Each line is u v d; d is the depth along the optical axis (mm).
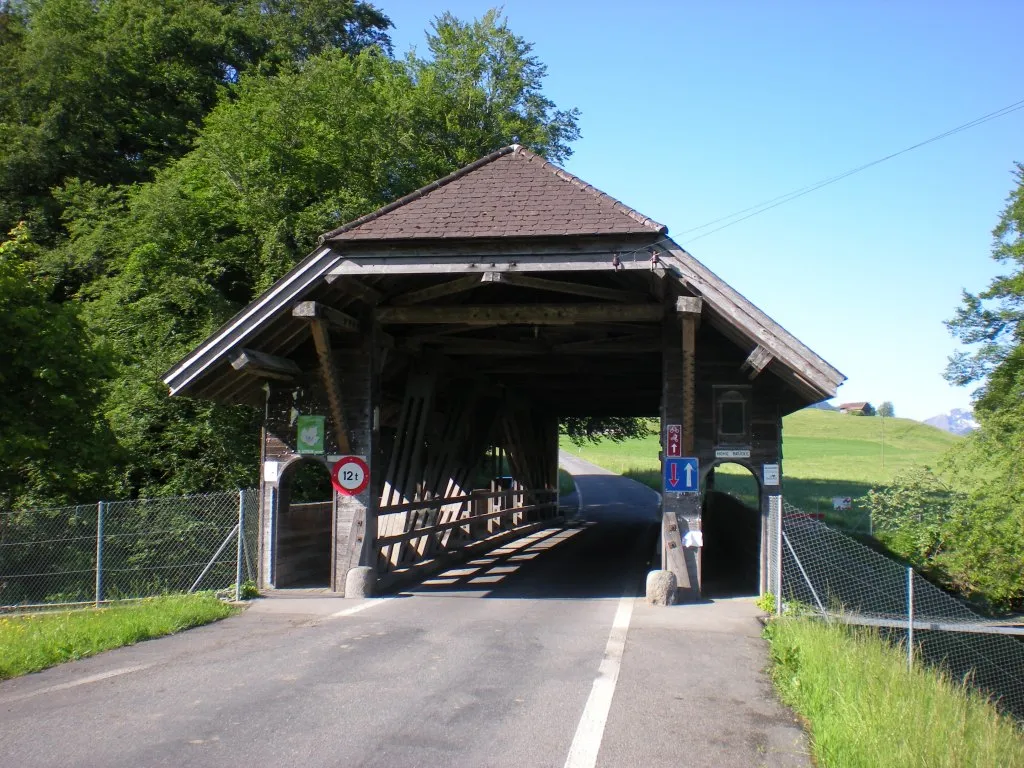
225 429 20141
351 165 25906
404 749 5668
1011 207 20766
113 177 28734
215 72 33031
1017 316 20594
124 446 17688
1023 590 13906
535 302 14094
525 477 24000
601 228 10938
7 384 14562
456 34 34656
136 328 21453
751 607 11508
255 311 11422
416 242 11102
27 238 16734
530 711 6578
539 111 35469
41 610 12227
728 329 11367
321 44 37219
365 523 12406
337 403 12266
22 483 15336
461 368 16750
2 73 28609
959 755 5621
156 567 14664
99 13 31359
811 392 11141
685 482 11977
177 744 5723
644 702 6891
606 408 28375
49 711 6480
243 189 23750
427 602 11820
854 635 9195
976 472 16047
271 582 12805
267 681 7391
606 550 20281
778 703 6961
